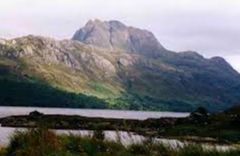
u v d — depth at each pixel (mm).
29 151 18156
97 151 20109
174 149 20688
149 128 88812
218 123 74375
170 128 78250
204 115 83688
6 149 19688
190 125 79062
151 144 21312
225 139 61875
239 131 67375
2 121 101438
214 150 20328
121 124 96062
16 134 20156
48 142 19156
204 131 70750
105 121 101562
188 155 19875
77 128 96188
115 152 20109
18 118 104312
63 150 19281
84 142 20672
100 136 22406
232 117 75250
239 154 19875
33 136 19500
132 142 22062
